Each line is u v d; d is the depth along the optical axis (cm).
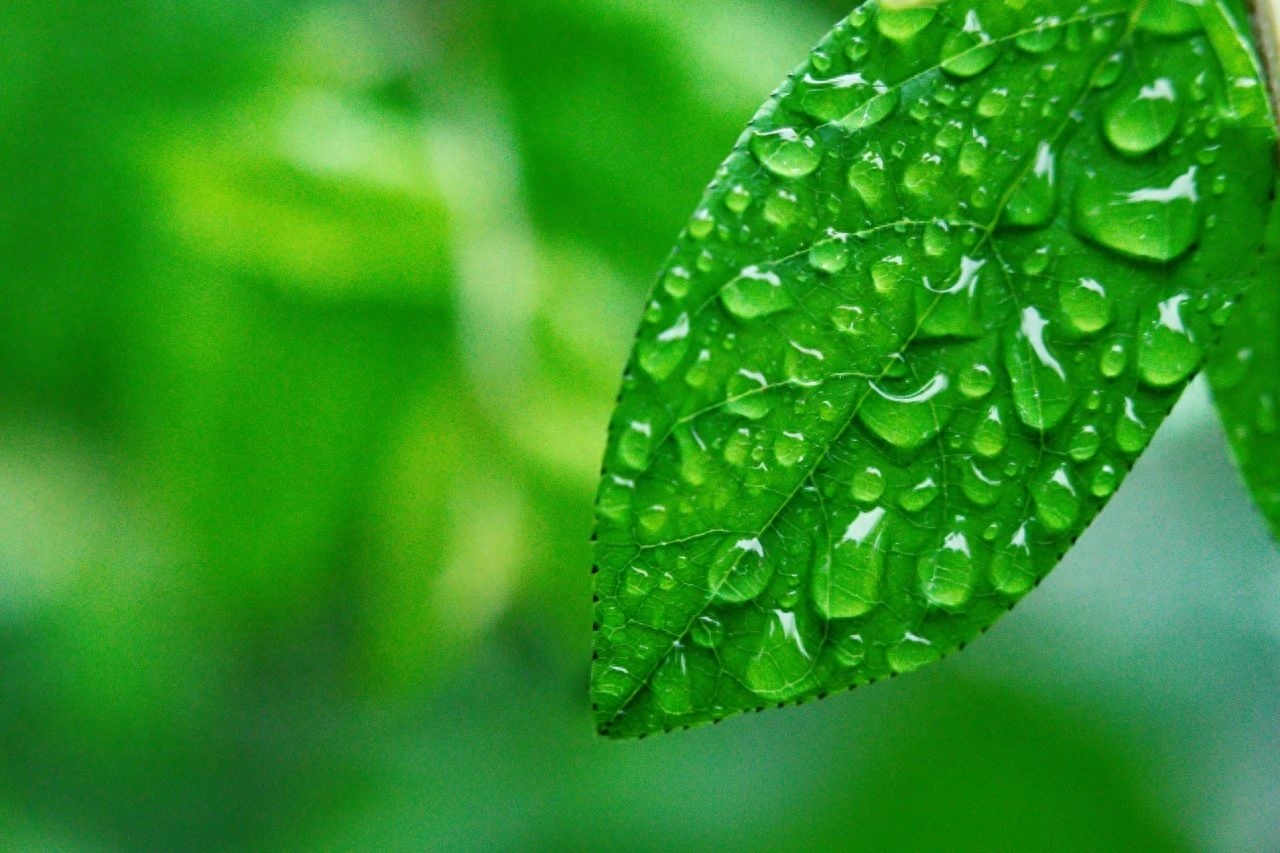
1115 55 36
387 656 60
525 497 57
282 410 58
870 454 36
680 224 54
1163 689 93
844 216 36
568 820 85
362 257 56
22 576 81
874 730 84
